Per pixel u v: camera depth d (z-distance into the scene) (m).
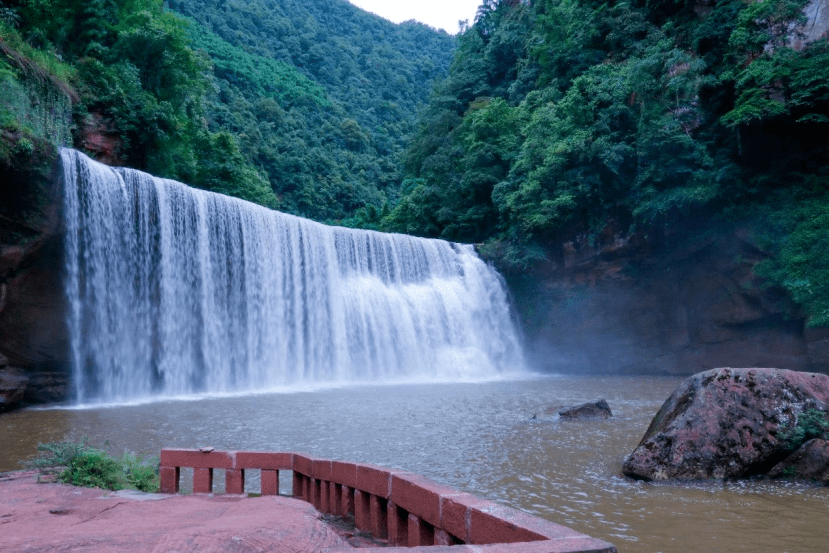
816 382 9.09
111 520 4.30
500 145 44.06
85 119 27.50
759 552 5.60
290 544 3.49
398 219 51.00
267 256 27.88
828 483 8.08
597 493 7.83
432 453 10.51
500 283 37.12
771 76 26.38
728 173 27.97
